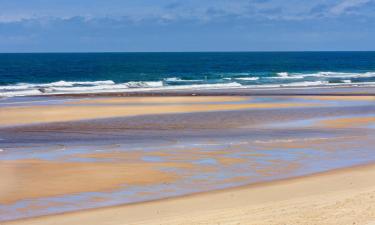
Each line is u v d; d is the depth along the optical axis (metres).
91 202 15.79
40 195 16.58
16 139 27.03
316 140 26.38
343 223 11.33
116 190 17.11
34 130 29.84
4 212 14.84
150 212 14.28
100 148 24.36
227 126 31.09
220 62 168.50
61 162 21.23
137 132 29.05
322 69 121.62
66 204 15.61
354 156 22.53
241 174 19.16
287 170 19.77
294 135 27.92
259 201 15.05
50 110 37.91
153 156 22.41
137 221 13.26
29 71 111.50
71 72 108.06
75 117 34.62
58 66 136.25
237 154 22.83
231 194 16.19
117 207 15.10
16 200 16.03
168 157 22.19
